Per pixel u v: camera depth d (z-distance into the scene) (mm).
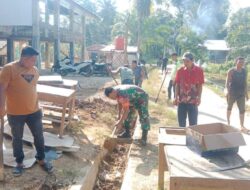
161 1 39562
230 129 4602
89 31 68625
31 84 5555
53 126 8180
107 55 43562
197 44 41625
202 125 4688
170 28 48375
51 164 6113
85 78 24578
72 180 5840
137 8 37938
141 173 6422
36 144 5879
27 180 5598
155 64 48125
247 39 38188
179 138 4992
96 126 9469
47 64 33031
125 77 12156
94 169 6660
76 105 11281
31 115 5711
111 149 8172
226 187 3586
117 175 6938
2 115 5324
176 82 7785
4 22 21141
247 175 3678
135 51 43938
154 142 8375
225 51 57438
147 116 8062
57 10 25781
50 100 7410
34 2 21250
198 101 7707
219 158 4125
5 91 5348
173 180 3615
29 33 21859
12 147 6309
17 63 5465
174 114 11711
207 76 35562
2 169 5449
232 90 9758
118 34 50719
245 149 4445
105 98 14172
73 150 6949
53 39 26047
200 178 3592
